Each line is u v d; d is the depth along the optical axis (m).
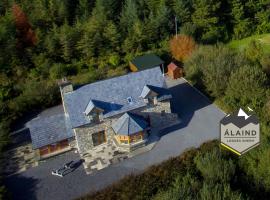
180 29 76.38
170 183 35.41
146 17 79.38
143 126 43.88
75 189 39.00
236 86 48.62
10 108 52.41
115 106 44.62
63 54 69.19
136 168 40.94
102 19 73.38
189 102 52.88
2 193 37.88
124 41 70.56
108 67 66.88
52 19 77.56
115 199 35.25
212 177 33.03
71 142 45.41
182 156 39.41
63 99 44.50
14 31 71.06
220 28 82.62
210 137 44.53
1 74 64.75
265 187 31.86
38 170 42.50
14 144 47.47
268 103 43.66
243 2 85.75
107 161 42.62
